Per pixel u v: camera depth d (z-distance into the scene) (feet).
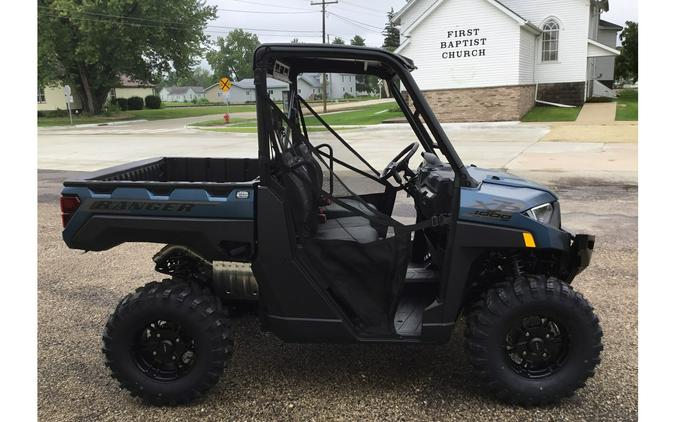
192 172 13.83
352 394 10.05
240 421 9.31
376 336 9.70
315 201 10.06
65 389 10.43
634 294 14.51
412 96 9.37
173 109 171.42
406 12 88.48
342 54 9.20
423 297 10.90
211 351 9.56
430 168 11.43
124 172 11.60
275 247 9.50
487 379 9.48
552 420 9.18
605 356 11.25
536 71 81.71
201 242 9.71
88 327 13.20
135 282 16.31
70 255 19.06
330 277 9.68
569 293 9.23
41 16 114.11
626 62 134.10
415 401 9.77
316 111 11.57
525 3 79.77
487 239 9.30
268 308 9.96
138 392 9.71
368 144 48.32
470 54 72.59
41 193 30.42
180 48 131.03
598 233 20.30
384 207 12.55
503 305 9.24
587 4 76.95
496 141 52.16
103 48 119.24
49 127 102.01
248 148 54.80
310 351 11.75
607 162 37.40
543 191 9.86
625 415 9.28
